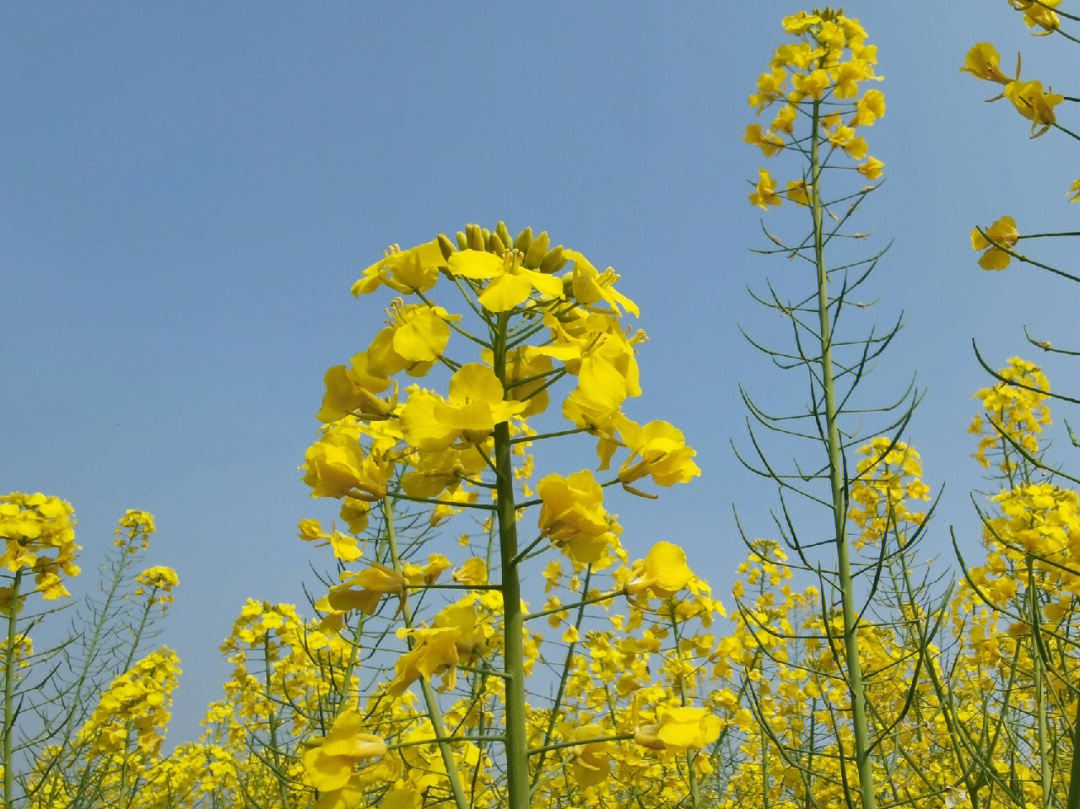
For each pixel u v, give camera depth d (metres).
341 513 0.19
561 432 0.17
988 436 0.45
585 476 0.16
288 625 0.38
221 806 0.60
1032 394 0.44
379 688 0.30
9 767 0.33
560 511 0.16
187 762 0.56
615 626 0.42
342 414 0.18
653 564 0.18
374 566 0.17
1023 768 0.29
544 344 0.18
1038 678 0.25
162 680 0.51
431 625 0.16
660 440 0.17
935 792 0.22
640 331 0.19
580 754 0.17
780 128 0.38
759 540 0.49
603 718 0.41
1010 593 0.29
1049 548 0.28
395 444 0.19
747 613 0.24
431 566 0.22
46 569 0.35
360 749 0.16
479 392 0.16
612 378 0.16
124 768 0.48
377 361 0.17
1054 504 0.31
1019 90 0.19
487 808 0.28
